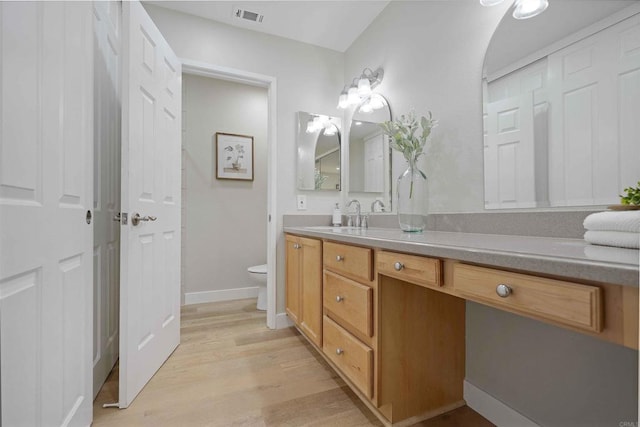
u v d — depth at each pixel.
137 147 1.41
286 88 2.35
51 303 0.88
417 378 1.22
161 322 1.68
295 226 2.33
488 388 1.24
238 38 2.20
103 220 1.51
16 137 0.74
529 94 1.14
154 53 1.60
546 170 1.08
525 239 1.03
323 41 2.41
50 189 0.89
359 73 2.34
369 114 2.21
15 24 0.73
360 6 2.01
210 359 1.75
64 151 0.97
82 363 1.09
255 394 1.41
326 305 1.51
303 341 2.02
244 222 3.18
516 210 1.18
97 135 1.42
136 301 1.39
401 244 0.98
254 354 1.82
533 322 1.08
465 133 1.41
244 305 2.86
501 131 1.25
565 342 0.98
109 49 1.56
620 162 0.90
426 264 0.89
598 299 0.51
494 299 0.69
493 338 1.22
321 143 2.45
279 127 2.31
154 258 1.59
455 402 1.31
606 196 0.93
